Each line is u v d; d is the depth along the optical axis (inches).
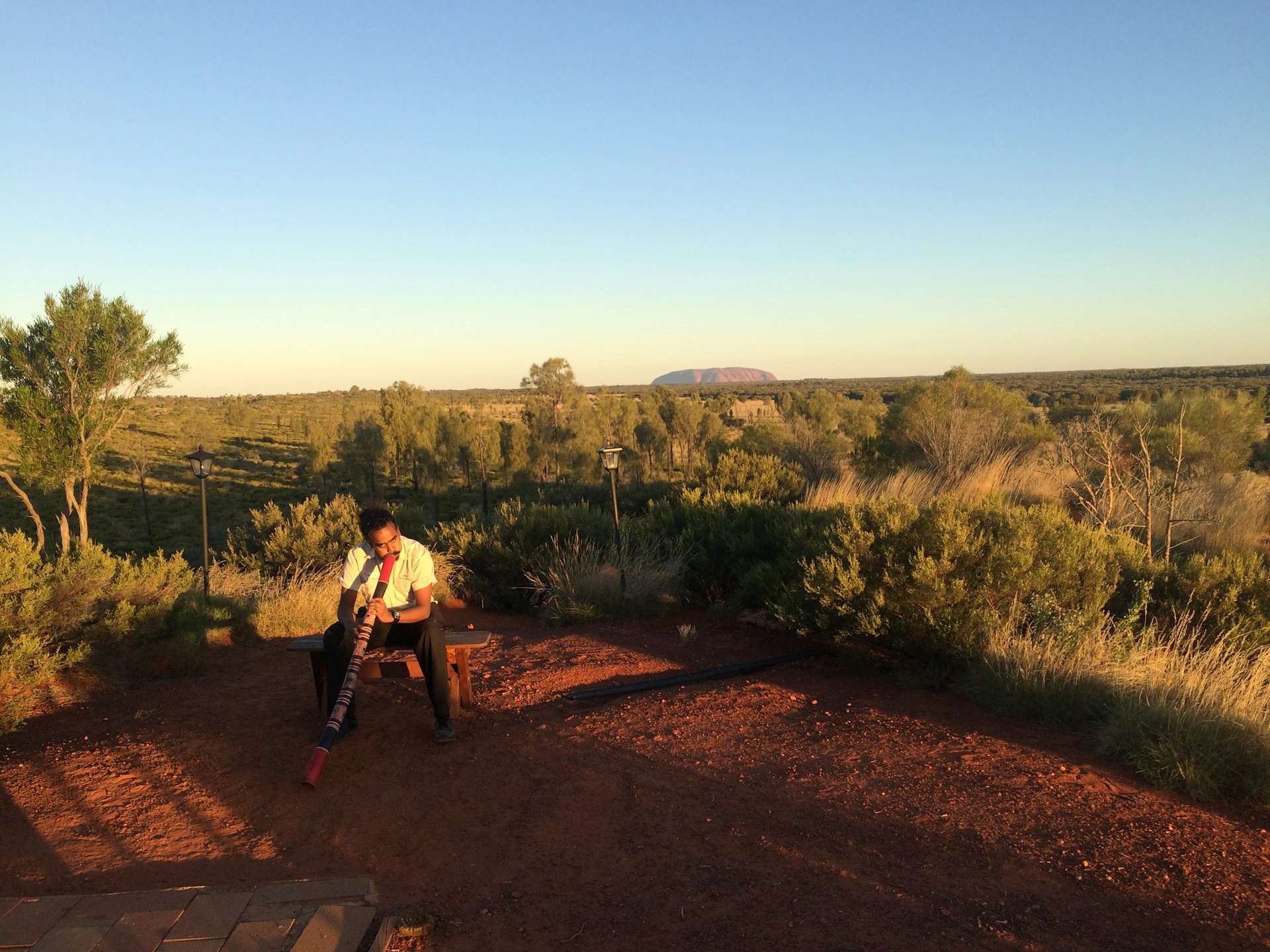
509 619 394.6
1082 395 2425.0
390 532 181.8
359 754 178.9
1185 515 433.1
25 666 205.2
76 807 153.9
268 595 359.9
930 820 147.3
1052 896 121.7
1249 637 242.8
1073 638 224.1
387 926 110.1
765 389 6599.4
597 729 196.5
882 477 583.5
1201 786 158.6
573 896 122.2
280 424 3432.6
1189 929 113.1
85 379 644.1
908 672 241.8
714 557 386.0
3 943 106.5
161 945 106.2
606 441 1658.5
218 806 153.9
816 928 112.8
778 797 157.8
